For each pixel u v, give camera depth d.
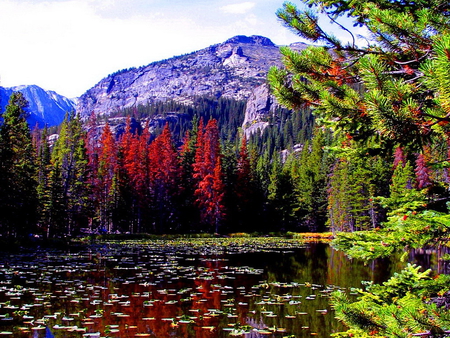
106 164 45.75
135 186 44.56
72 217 39.88
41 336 7.16
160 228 45.00
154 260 19.52
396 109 2.82
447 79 2.34
